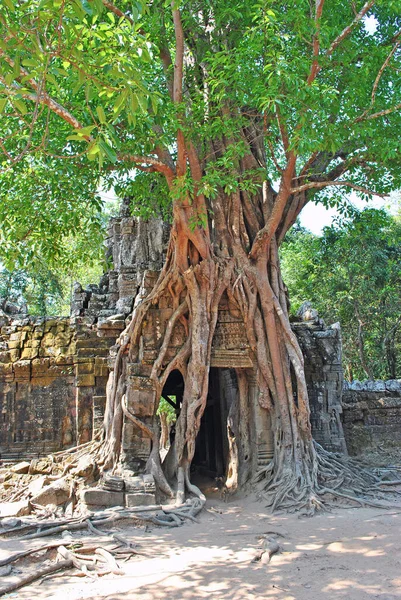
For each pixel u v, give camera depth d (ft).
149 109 39.27
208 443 56.13
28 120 37.11
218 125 39.01
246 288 43.70
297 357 42.78
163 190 44.55
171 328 42.91
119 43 22.89
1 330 55.93
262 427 42.78
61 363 54.54
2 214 40.83
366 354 92.63
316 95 34.19
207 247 43.16
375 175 45.57
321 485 39.81
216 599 20.44
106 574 24.18
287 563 24.72
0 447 53.06
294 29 35.50
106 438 42.86
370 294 84.38
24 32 21.67
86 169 40.75
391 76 42.93
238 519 35.24
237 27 43.91
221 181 37.81
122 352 44.29
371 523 31.81
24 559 26.71
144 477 38.50
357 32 44.65
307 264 89.56
